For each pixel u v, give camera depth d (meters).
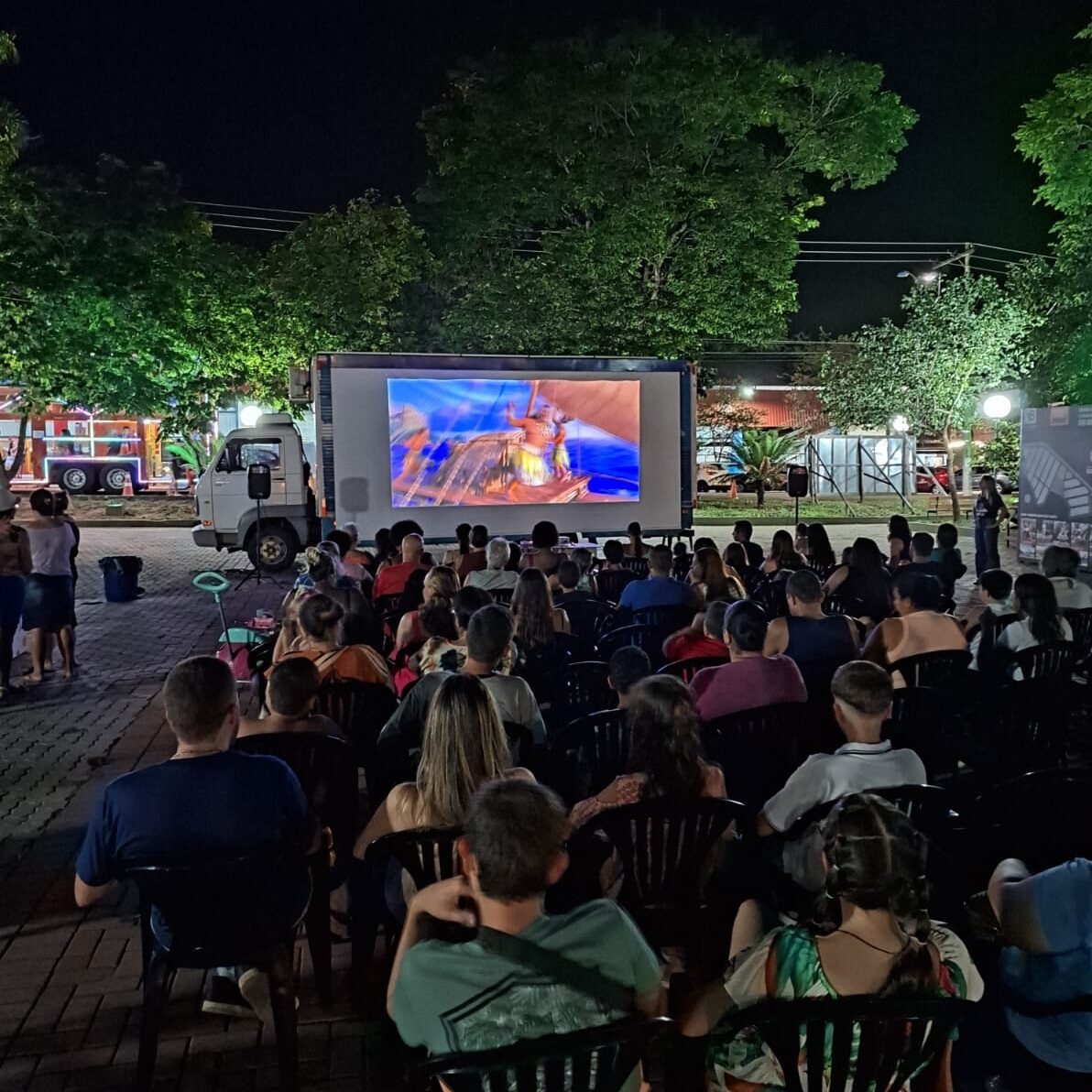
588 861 3.28
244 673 8.12
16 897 4.53
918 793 3.37
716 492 35.09
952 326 26.80
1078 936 2.28
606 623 7.89
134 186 18.92
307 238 24.58
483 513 15.41
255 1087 3.15
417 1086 2.04
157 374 21.30
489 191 22.06
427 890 2.08
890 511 28.45
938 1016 1.92
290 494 17.03
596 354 22.39
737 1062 2.04
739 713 4.49
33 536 8.66
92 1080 3.19
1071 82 17.23
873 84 22.34
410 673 5.45
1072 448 15.05
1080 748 6.35
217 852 2.92
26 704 8.04
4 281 17.33
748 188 22.25
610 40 21.00
